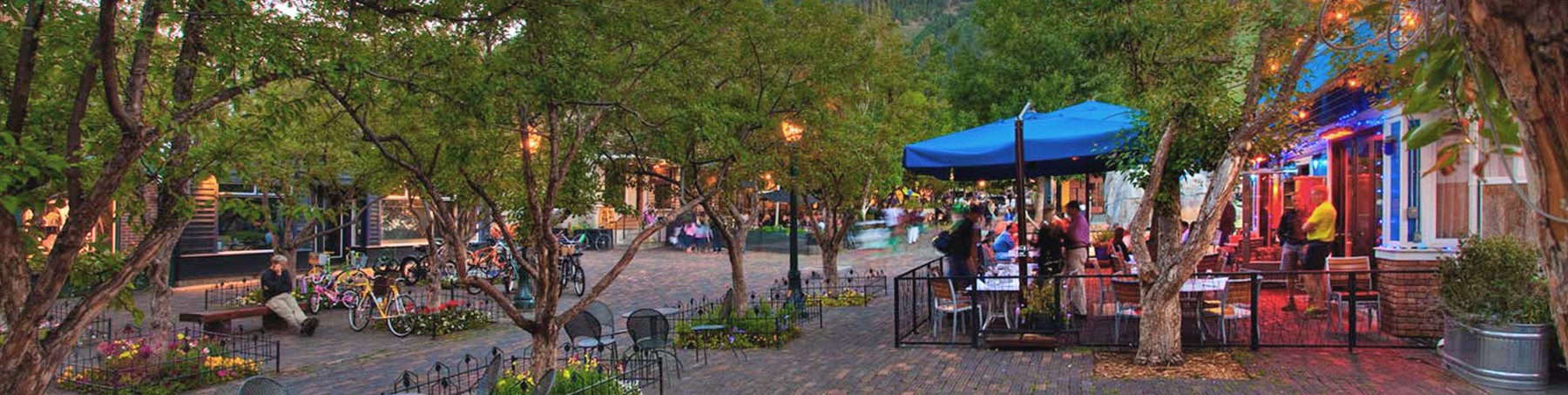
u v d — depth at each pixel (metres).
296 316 13.60
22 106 4.52
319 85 5.86
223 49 5.25
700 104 8.32
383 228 25.44
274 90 6.92
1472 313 7.34
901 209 37.50
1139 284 9.15
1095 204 28.44
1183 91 8.23
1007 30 26.56
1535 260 7.66
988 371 8.65
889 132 15.41
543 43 6.86
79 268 5.27
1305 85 10.41
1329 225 10.99
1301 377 7.80
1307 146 14.34
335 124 9.21
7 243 4.19
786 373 8.99
